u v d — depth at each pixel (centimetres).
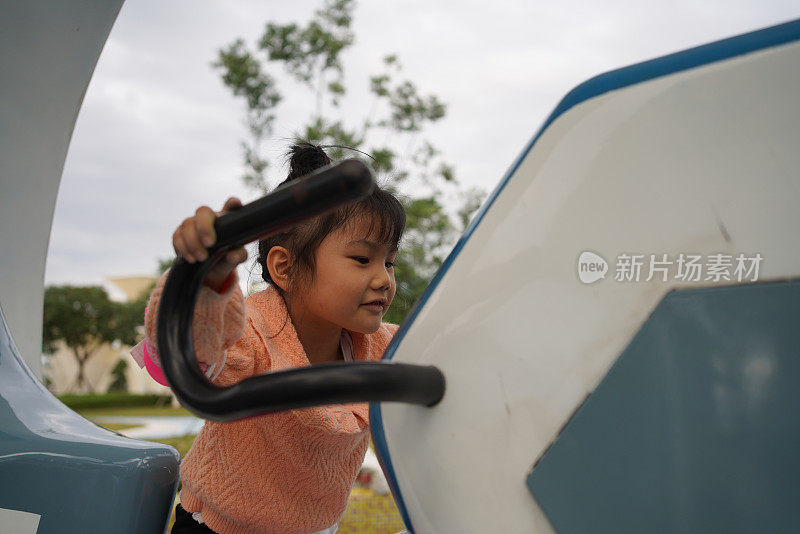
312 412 106
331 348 124
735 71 58
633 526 54
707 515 52
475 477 61
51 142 170
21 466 95
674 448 54
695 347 54
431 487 64
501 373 61
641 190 59
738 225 55
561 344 59
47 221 171
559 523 57
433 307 67
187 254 65
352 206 113
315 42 880
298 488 117
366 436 120
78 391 3369
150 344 92
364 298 115
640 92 61
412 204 762
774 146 55
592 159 62
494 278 64
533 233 63
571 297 60
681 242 57
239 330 89
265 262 125
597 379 57
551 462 58
